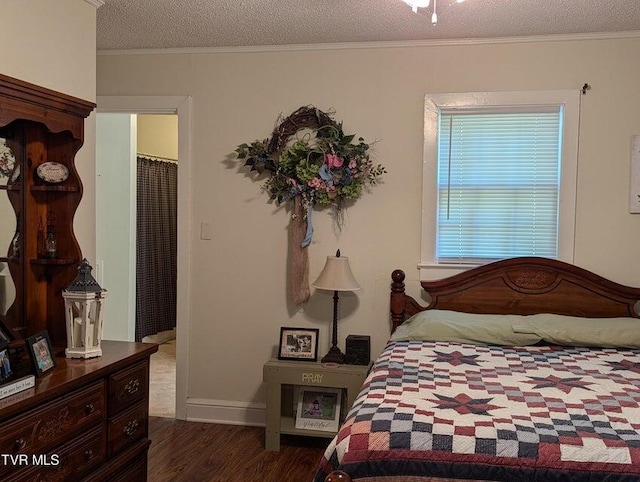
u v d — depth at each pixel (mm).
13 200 2486
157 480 3066
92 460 2307
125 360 2484
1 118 2162
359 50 3730
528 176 3627
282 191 3777
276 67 3828
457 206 3709
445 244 3736
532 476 1751
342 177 3648
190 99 3932
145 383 2688
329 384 3430
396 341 3236
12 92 2197
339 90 3764
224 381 3965
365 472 1833
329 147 3666
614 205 3506
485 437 1834
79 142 2598
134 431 2600
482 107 3619
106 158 5082
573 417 1975
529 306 3525
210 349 3973
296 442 3629
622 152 3484
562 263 3488
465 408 2055
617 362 2781
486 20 3258
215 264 3949
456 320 3289
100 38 3697
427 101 3658
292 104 3820
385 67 3707
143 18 3303
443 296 3615
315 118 3756
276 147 3789
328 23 3352
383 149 3727
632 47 3455
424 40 3635
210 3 3062
